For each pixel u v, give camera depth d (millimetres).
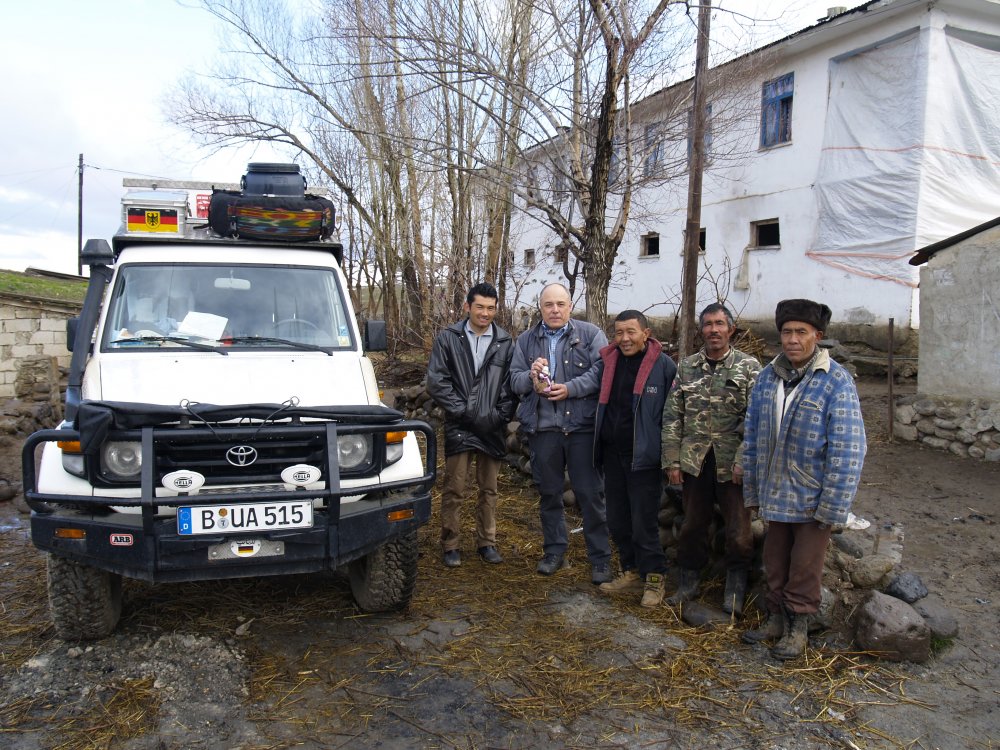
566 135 7645
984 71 11977
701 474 4195
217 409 3455
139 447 3457
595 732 3160
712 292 15508
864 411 8672
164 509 3461
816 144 13328
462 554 5223
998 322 6832
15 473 7508
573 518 5902
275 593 4480
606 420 4523
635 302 18094
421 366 10391
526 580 4750
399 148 11000
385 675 3578
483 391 4840
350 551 3584
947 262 7273
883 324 12156
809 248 13492
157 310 4418
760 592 4184
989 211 12086
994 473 6520
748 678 3561
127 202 5188
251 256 4793
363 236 13969
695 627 4086
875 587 4102
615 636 3996
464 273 9773
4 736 3053
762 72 12961
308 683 3494
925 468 6762
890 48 12164
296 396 3893
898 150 11961
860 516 5660
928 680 3521
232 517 3375
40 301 10062
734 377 4059
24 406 9453
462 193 10336
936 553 4984
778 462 3646
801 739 3109
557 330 4793
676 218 16641
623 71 6688
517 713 3281
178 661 3650
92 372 3926
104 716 3193
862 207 12508
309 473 3531
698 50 6824
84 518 3381
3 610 4262
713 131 10445
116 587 3914
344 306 4754
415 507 3805
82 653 3717
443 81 7570
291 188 5246
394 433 3871
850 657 3711
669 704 3355
